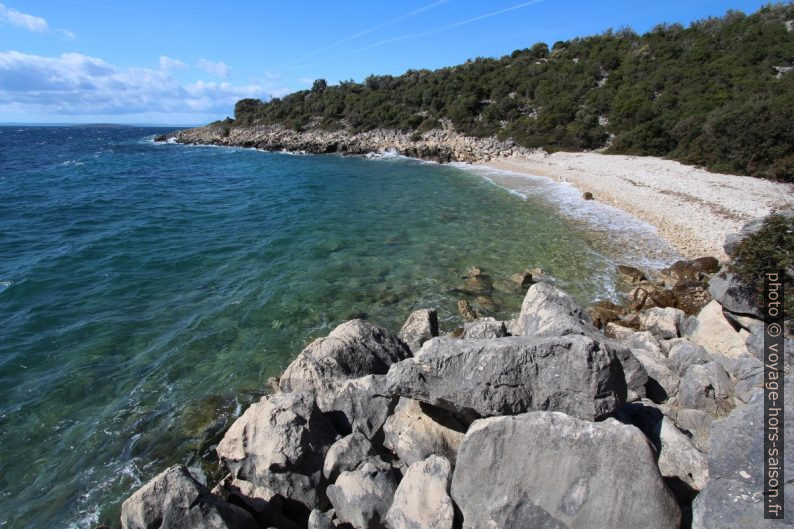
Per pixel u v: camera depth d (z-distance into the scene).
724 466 5.84
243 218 28.34
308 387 9.34
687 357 10.35
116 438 9.68
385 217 28.42
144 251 21.50
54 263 19.55
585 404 6.81
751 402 6.49
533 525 5.77
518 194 34.97
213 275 18.67
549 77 72.62
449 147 62.47
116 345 13.28
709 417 8.12
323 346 10.08
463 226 25.91
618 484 5.59
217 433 9.78
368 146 68.94
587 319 10.48
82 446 9.48
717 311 11.88
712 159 36.00
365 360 10.16
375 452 7.90
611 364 6.99
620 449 5.68
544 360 7.08
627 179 35.81
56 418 10.30
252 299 16.25
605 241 22.53
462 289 16.97
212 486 8.40
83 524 7.77
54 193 34.50
